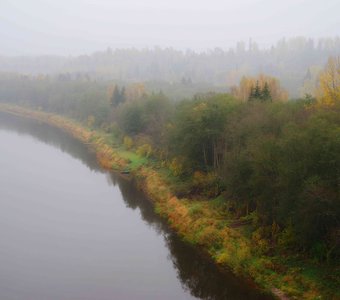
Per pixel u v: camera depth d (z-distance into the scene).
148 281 38.31
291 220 35.94
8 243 47.31
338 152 31.34
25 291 37.12
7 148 97.81
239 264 36.28
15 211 57.69
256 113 49.69
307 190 31.86
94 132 110.00
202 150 59.56
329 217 31.92
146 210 55.75
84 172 77.56
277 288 32.38
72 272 40.44
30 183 70.94
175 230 47.34
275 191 38.47
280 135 42.41
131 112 90.88
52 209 58.34
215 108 57.97
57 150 96.25
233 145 50.84
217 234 41.62
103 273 40.06
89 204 60.09
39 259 43.38
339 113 37.81
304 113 44.28
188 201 51.94
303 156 34.31
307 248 35.03
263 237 39.22
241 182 43.50
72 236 48.97
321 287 30.39
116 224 52.22
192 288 36.81
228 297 34.41
